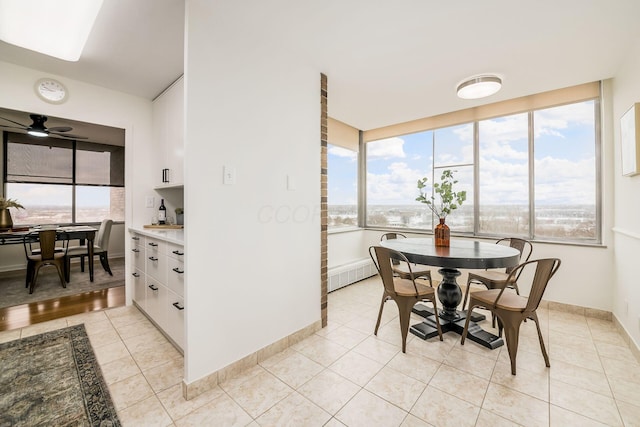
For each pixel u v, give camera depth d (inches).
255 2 65.4
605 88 104.9
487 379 71.0
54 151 201.9
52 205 201.8
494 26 75.0
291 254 89.7
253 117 77.4
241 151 74.5
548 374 72.7
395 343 90.4
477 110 135.9
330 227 163.5
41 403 61.4
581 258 110.5
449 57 91.0
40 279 160.4
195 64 64.4
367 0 65.1
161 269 90.4
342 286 150.9
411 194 166.1
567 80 105.9
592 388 66.9
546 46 84.3
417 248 98.2
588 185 111.8
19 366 75.2
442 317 104.7
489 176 136.0
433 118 151.7
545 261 71.4
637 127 79.1
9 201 162.6
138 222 120.6
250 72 76.2
